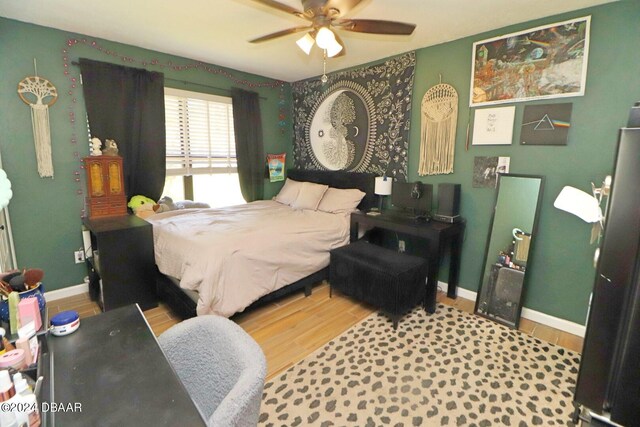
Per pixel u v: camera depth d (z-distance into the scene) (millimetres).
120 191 2998
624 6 2049
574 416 1565
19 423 621
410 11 2305
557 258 2453
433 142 3066
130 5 2281
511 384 1854
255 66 3766
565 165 2357
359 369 1973
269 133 4402
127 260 2580
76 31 2758
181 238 2498
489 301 2615
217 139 3920
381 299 2488
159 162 3340
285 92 4527
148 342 958
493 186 2727
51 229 2854
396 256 2723
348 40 2855
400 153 3330
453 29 2607
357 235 3250
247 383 779
